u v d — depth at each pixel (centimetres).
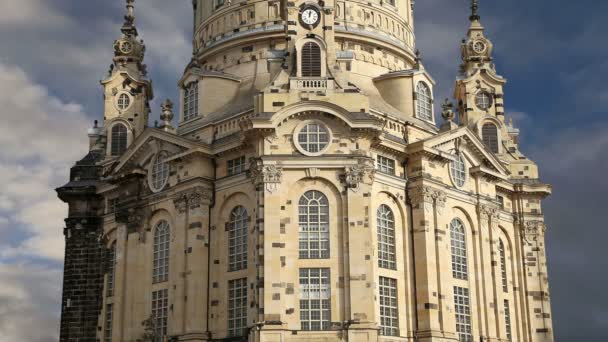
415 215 7531
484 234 8175
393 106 8438
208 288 7344
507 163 9281
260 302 6506
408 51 9181
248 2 8850
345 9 8788
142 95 9856
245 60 8675
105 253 8788
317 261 6694
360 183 6844
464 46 9950
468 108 9619
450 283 7600
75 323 8725
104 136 9694
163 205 7912
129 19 10225
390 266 7256
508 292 8781
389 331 7069
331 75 7262
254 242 6988
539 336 8850
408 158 7669
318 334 6475
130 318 7988
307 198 6875
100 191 8931
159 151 8081
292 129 6975
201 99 8338
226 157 7562
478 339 7781
